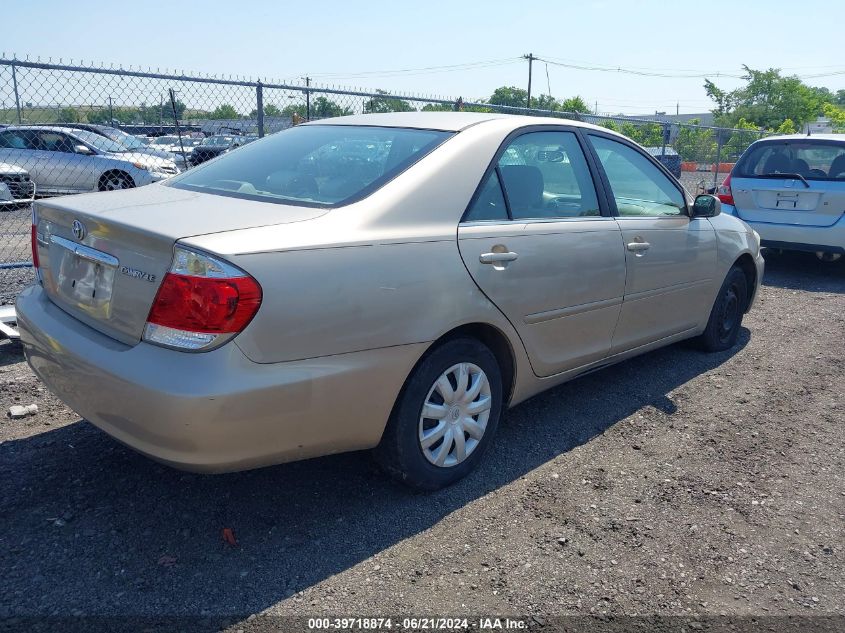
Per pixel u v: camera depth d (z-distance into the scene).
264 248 2.62
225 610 2.54
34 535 2.91
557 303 3.70
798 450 3.99
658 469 3.70
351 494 3.33
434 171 3.26
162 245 2.61
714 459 3.84
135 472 3.43
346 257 2.81
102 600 2.55
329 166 3.40
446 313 3.12
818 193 8.22
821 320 6.85
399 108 8.80
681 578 2.81
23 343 3.35
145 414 2.55
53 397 4.25
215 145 8.16
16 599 2.53
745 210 8.77
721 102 56.69
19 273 7.24
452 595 2.66
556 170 3.90
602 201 4.12
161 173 12.48
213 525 3.04
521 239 3.48
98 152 12.05
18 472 3.39
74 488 3.27
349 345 2.81
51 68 5.82
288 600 2.60
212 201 3.13
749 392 4.84
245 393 2.54
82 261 3.03
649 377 5.05
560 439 4.00
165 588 2.63
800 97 55.22
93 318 2.93
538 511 3.25
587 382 4.91
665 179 4.78
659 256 4.42
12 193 10.58
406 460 3.16
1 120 6.51
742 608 2.65
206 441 2.54
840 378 5.19
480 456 3.52
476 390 3.39
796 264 9.73
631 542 3.04
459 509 3.24
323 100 8.40
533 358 3.66
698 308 5.08
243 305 2.53
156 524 3.03
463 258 3.20
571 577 2.79
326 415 2.80
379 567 2.81
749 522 3.23
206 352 2.53
